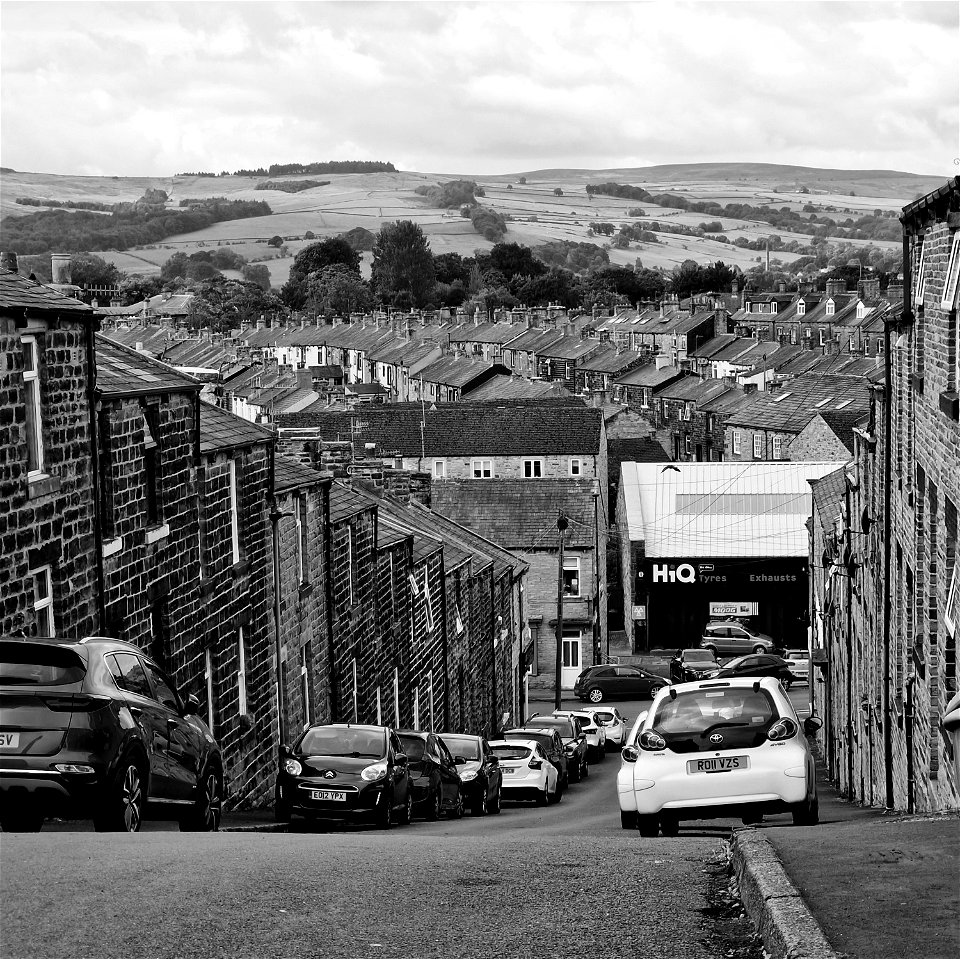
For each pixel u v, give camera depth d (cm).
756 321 19262
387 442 9744
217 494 2873
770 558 9131
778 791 1784
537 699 8088
